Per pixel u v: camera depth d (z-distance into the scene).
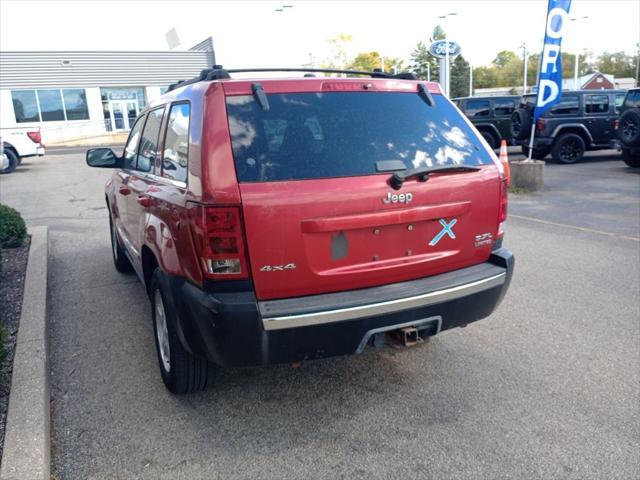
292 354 2.98
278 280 2.94
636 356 4.14
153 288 3.70
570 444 3.12
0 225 7.11
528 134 16.08
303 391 3.75
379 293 3.12
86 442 3.21
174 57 40.56
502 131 18.44
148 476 2.92
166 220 3.31
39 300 5.06
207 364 3.50
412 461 3.01
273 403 3.61
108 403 3.63
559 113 15.79
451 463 2.98
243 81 3.10
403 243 3.23
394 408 3.52
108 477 2.91
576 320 4.83
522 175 11.62
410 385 3.80
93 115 38.84
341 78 3.32
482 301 3.44
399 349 4.34
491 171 3.52
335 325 2.96
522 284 5.79
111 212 6.17
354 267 3.11
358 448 3.13
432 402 3.58
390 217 3.12
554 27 11.30
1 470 2.76
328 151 3.07
